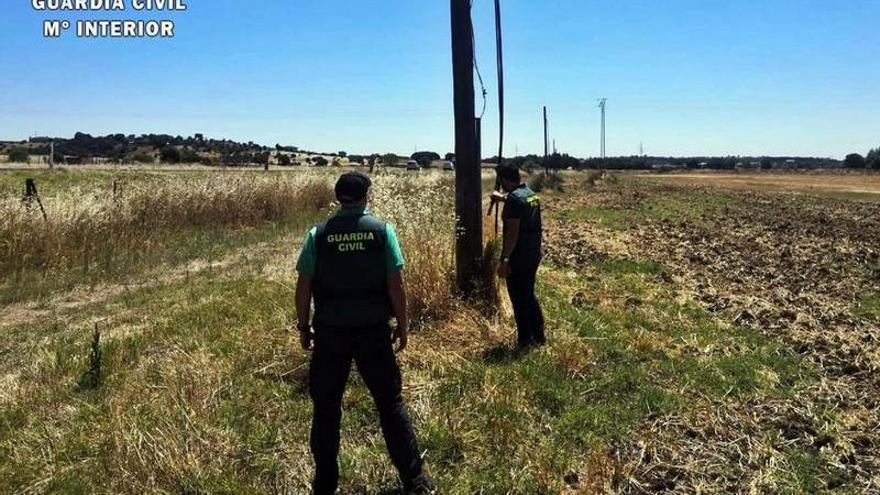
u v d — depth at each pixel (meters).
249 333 6.75
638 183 53.56
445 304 7.12
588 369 6.02
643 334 7.17
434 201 8.86
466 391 5.38
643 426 5.00
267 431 4.75
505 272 6.35
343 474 4.25
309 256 3.88
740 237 16.94
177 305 8.55
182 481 4.07
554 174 46.28
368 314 3.83
